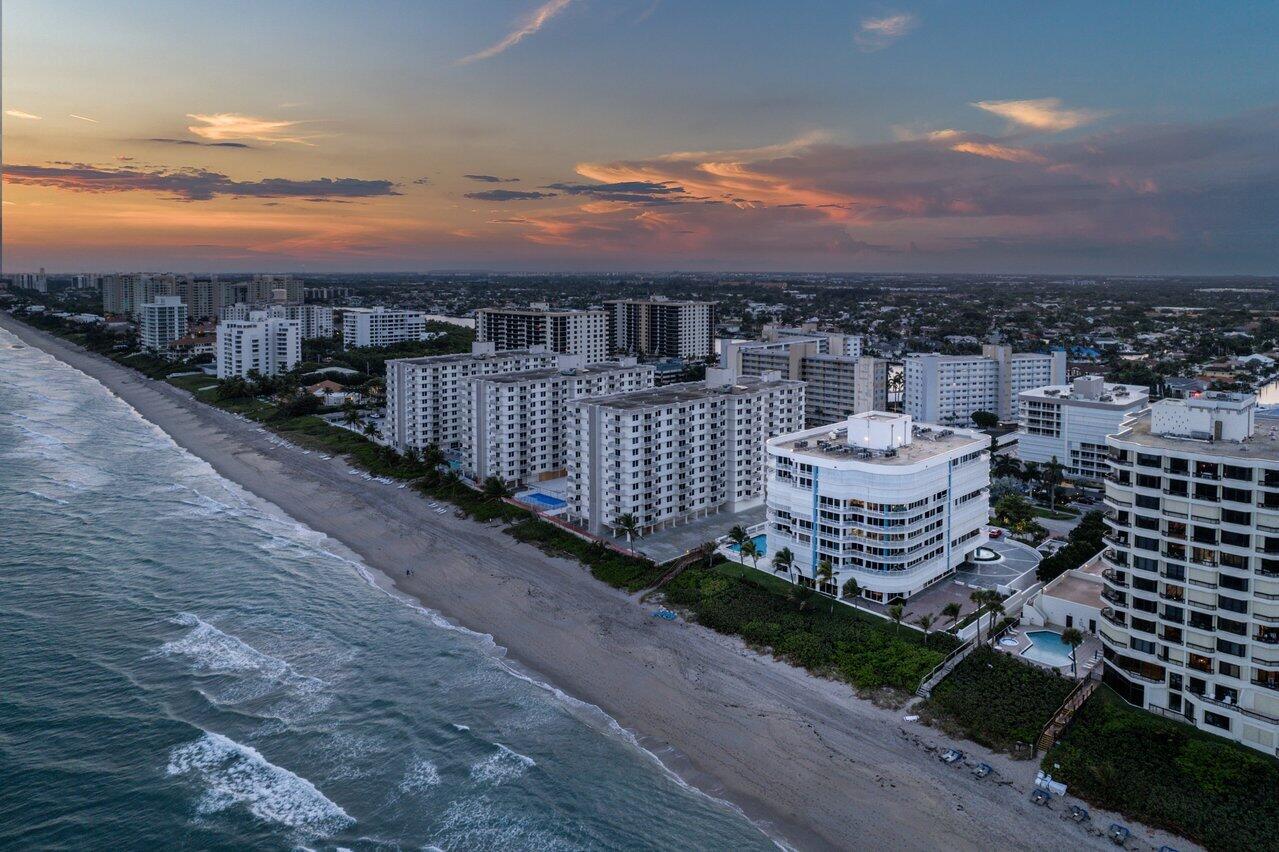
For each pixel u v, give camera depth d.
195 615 132.25
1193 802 85.94
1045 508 191.50
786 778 93.69
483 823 85.44
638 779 93.62
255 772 92.56
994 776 92.19
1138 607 104.00
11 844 81.06
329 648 123.19
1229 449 101.00
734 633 127.19
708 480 182.38
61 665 114.69
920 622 123.44
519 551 164.00
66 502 190.75
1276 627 93.25
